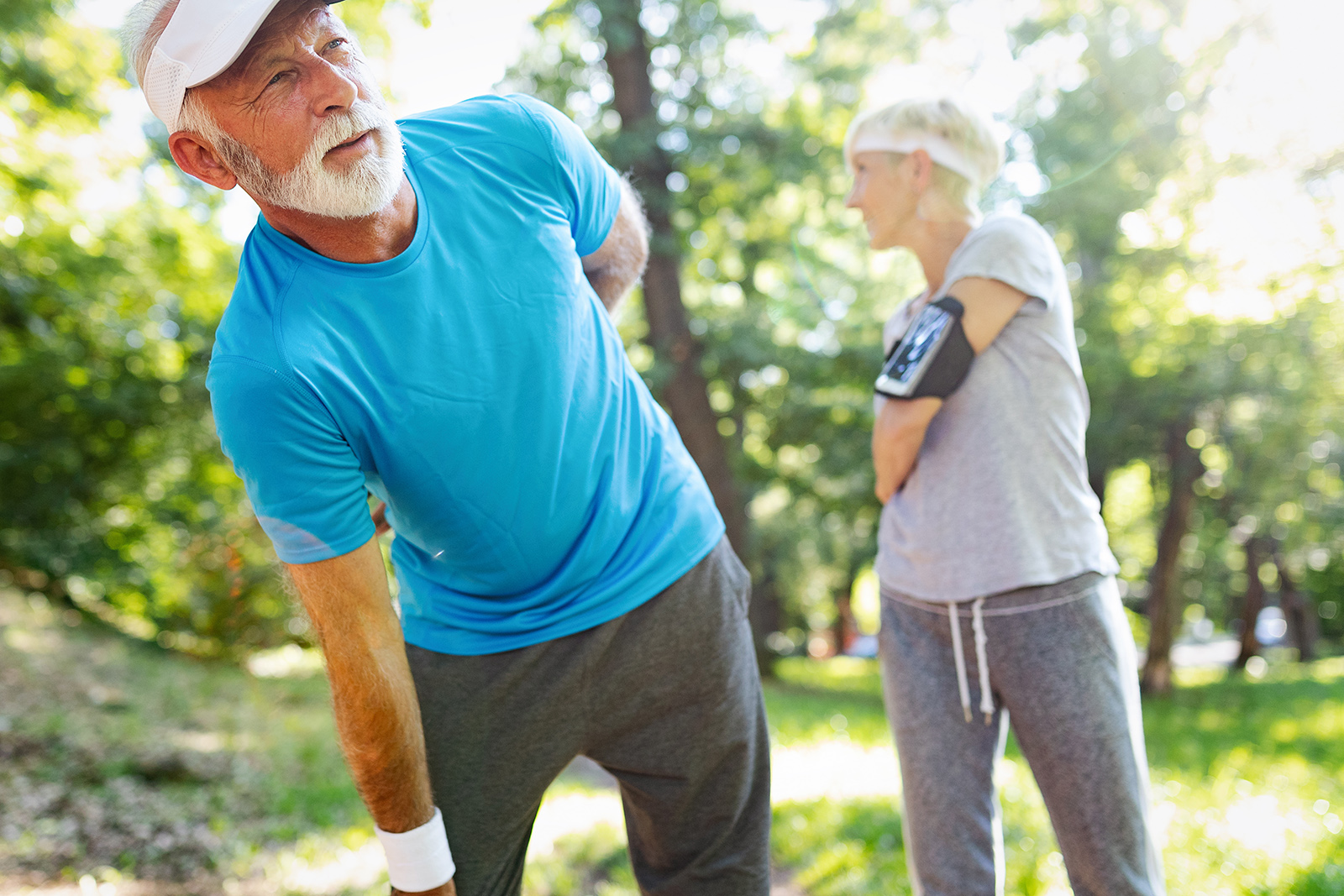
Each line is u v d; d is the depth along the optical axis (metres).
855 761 5.99
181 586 12.45
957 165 2.09
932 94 2.14
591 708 1.63
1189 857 3.22
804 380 13.05
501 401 1.45
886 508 2.12
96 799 4.88
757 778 1.77
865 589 43.41
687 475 1.73
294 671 11.83
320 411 1.34
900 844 3.88
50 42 6.77
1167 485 15.23
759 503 21.77
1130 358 12.21
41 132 7.26
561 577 1.57
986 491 1.91
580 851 4.09
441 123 1.55
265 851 4.39
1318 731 8.15
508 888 1.70
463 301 1.43
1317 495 15.62
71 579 14.45
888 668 2.09
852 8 12.50
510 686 1.60
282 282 1.37
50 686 7.97
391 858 1.52
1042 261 1.94
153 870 4.09
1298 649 26.88
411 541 1.61
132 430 13.69
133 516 14.67
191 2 1.25
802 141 12.35
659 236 12.23
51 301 10.93
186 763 5.69
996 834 1.98
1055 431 1.91
